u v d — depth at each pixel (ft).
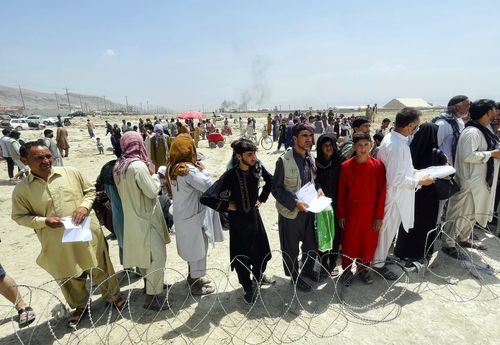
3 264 16.42
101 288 12.17
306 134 11.71
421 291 12.71
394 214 12.59
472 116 14.52
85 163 49.16
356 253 13.03
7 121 149.18
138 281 13.80
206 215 12.35
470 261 14.38
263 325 11.11
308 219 12.63
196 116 74.54
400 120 11.98
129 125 58.23
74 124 161.27
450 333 10.40
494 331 10.42
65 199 10.71
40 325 11.60
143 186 10.94
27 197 10.38
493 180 14.51
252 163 11.16
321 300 12.41
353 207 12.57
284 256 12.89
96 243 11.44
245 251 11.87
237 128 121.90
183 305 12.38
